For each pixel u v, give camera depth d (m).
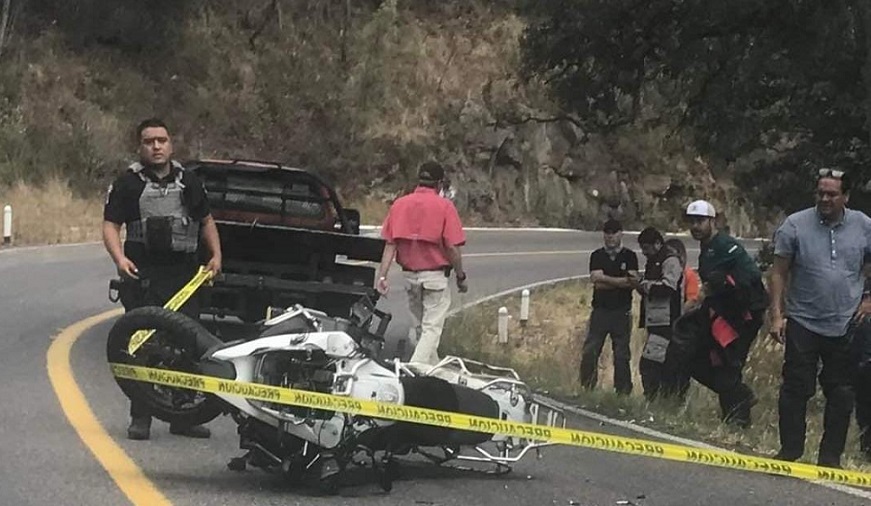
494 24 47.75
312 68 42.78
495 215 43.47
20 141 33.50
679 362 10.34
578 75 19.70
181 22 40.97
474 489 6.88
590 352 12.02
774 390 13.68
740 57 18.47
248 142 40.12
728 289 10.05
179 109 39.34
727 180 48.56
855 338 8.92
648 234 11.34
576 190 45.62
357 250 12.47
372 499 6.51
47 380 9.69
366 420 6.49
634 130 46.38
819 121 18.78
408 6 47.44
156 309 6.91
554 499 6.73
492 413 7.00
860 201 19.28
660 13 18.38
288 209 13.88
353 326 6.88
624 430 9.25
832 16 16.83
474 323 17.33
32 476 6.58
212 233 7.81
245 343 6.54
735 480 7.53
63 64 37.28
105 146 35.69
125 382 6.98
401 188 41.84
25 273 19.44
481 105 44.72
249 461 6.68
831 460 7.89
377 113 43.06
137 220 7.57
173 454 7.31
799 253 7.91
